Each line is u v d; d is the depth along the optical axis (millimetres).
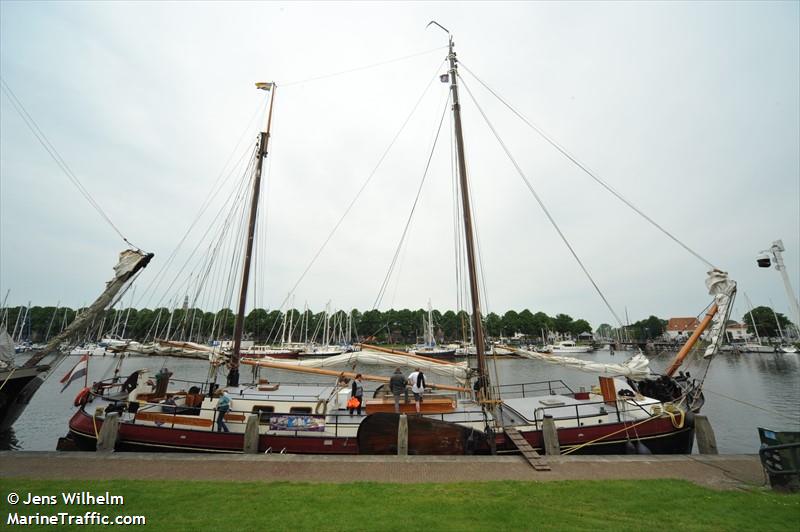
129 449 12031
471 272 16047
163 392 14227
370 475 8875
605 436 11852
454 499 7246
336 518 6340
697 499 7320
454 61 19062
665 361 65250
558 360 15359
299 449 11602
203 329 62750
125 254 16016
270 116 24016
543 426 10953
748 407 27328
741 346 86000
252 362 16438
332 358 14922
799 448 7844
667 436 12086
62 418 22375
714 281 14891
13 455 9984
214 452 11695
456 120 18156
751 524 6254
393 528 5988
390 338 114500
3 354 16578
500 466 9500
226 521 6207
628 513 6664
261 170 22328
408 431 11094
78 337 15922
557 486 8047
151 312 65312
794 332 100000
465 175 17344
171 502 7027
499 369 56250
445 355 61750
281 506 6836
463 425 11883
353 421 12523
